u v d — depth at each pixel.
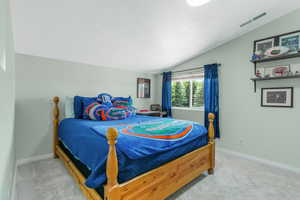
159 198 1.43
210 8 1.90
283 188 1.82
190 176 1.79
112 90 3.44
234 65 2.87
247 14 2.14
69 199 1.60
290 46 2.25
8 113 1.22
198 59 3.42
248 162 2.54
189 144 1.82
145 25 2.07
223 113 3.03
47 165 2.33
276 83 2.42
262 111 2.56
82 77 2.99
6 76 1.10
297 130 2.24
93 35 2.14
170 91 3.90
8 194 1.23
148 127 1.82
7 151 1.16
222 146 3.05
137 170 1.28
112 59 2.99
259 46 2.55
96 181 1.12
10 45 1.45
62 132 2.32
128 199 1.19
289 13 2.26
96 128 1.70
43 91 2.55
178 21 2.08
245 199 1.63
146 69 3.83
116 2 1.61
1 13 0.89
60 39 2.13
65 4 1.55
